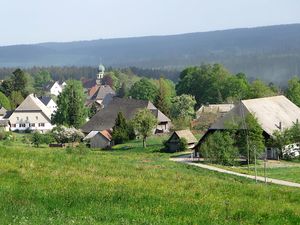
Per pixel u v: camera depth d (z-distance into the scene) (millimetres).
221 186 31984
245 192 30406
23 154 37156
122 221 19438
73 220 18828
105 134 109562
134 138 110500
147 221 19766
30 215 19891
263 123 87188
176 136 95500
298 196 30406
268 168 69188
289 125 92750
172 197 25875
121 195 24906
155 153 92438
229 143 72250
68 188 26000
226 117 84562
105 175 32656
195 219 20812
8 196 23141
